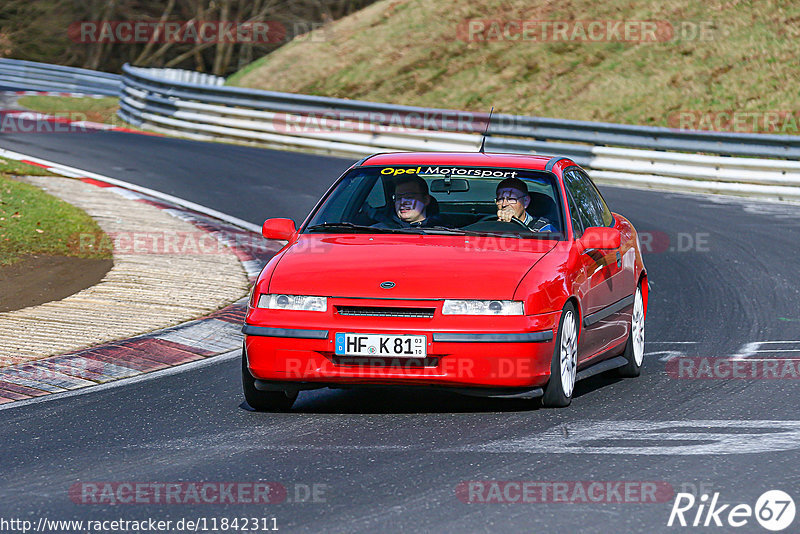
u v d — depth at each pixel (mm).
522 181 20938
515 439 16719
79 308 27625
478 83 85875
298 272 18562
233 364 22984
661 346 25172
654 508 13398
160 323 26375
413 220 20953
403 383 17734
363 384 17922
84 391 20641
